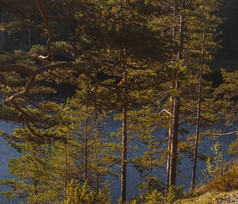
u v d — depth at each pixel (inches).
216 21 693.9
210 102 738.2
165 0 605.0
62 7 296.4
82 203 367.9
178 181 910.4
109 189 698.8
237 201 335.3
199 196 395.2
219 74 2331.4
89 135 669.3
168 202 380.5
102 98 370.0
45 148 696.4
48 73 425.1
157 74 346.6
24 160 685.9
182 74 341.7
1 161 1008.2
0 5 281.3
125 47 265.6
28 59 408.5
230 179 398.9
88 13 302.8
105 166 706.2
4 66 290.2
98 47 298.7
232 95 751.7
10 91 414.6
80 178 708.0
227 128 1371.8
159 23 605.3
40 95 1802.4
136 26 298.7
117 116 671.1
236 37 2588.6
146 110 666.2
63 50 368.2
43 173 677.9
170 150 693.9
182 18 619.8
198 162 1052.5
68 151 658.8
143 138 657.6
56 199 692.1
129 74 547.5
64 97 1831.9
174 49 279.7
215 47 688.4
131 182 915.4
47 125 434.6
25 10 285.1
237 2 2593.5
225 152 1074.7
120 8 312.7
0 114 423.8
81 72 327.3
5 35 2920.8
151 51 248.4
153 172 973.8
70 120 475.2
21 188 708.0
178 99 655.1
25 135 485.1
